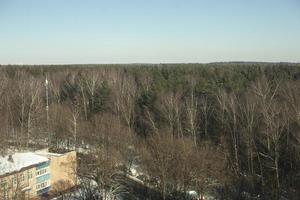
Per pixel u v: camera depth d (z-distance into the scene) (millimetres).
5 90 105875
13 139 82812
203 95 89562
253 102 71438
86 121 85750
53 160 63500
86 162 61125
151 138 68188
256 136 68188
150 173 58094
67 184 61688
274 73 107312
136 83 115812
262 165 64562
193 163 56000
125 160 65000
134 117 88188
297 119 62562
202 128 81688
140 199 56969
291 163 61531
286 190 58969
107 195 56719
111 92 97750
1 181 51031
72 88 111312
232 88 92938
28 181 58469
